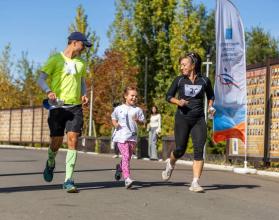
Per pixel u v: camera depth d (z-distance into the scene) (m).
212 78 43.91
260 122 14.92
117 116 8.95
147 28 44.72
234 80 13.47
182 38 42.44
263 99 14.84
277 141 14.16
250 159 15.18
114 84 36.03
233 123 13.55
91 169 12.82
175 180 10.45
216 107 13.44
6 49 52.69
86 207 6.72
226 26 13.34
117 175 9.41
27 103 52.72
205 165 16.08
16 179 9.95
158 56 45.06
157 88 44.50
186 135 8.81
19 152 22.52
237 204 7.42
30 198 7.39
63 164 14.32
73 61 8.27
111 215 6.21
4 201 7.09
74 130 8.14
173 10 44.84
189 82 8.68
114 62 36.28
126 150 8.84
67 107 8.16
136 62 44.56
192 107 8.65
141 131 28.50
